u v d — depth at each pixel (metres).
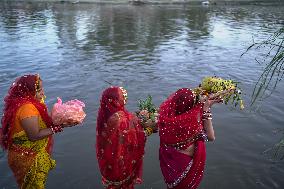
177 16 21.92
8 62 11.55
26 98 3.78
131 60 11.93
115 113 3.78
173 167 4.05
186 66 11.33
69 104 4.02
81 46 13.88
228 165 5.59
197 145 3.99
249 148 6.12
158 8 25.36
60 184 5.07
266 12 24.42
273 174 5.36
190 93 3.88
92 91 8.94
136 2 27.31
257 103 8.16
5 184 5.01
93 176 5.29
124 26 18.27
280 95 8.74
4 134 3.85
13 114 3.76
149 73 10.52
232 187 5.05
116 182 4.00
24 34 15.99
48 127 3.88
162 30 17.38
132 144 3.88
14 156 3.88
